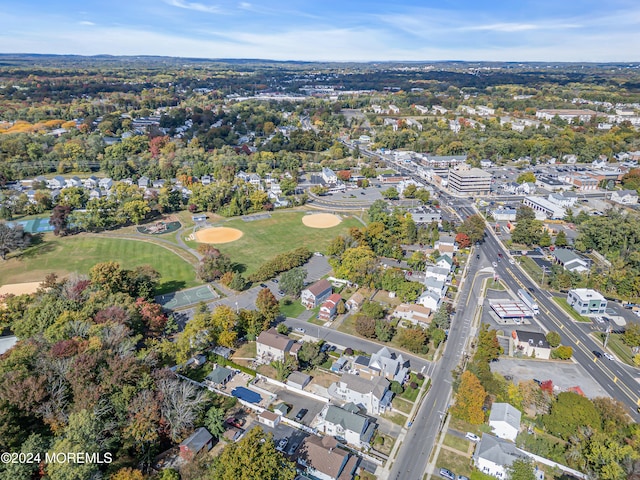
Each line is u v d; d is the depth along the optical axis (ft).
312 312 520.83
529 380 410.72
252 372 409.28
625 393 398.42
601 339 481.87
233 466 268.82
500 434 342.64
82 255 655.76
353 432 330.54
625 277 571.28
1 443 280.72
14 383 310.86
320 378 408.26
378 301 547.90
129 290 500.33
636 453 302.04
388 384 380.37
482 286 591.37
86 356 333.62
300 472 304.30
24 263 624.59
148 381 334.65
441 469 310.86
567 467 312.71
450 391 394.52
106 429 307.17
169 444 328.08
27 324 410.52
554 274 595.47
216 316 442.91
